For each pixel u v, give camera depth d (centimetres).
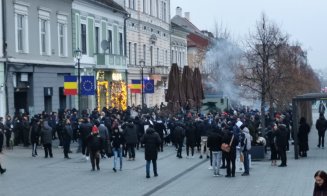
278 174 2392
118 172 2488
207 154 3084
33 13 4075
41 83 4144
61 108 4397
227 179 2258
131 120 3053
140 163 2825
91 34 5141
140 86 5341
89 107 4959
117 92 5553
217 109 5553
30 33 4025
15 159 2942
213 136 2345
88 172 2480
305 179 2228
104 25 5469
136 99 6247
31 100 4003
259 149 2906
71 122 3419
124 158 3047
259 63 4862
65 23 4594
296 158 3016
